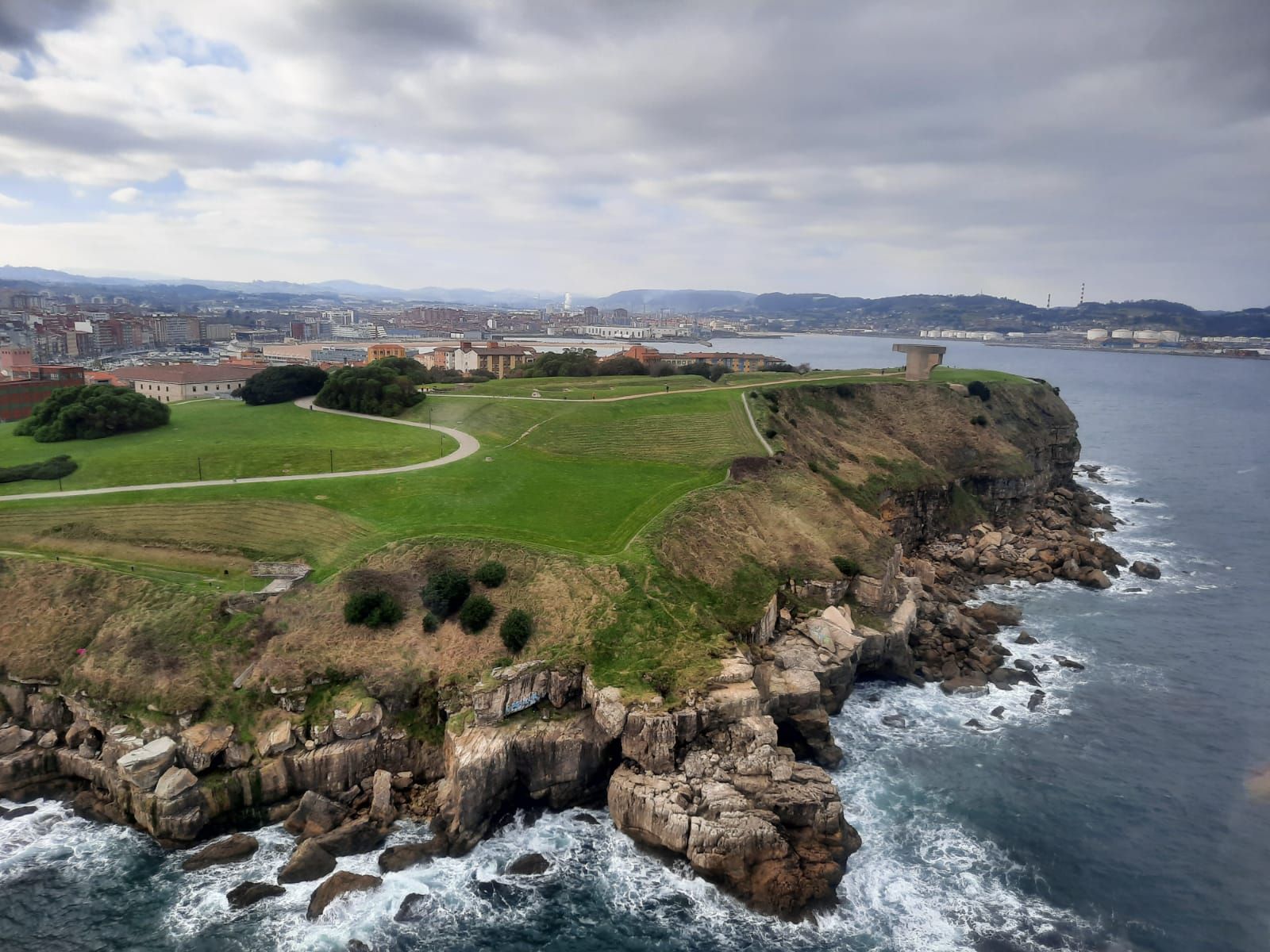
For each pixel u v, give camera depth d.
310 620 57.62
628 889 44.69
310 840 46.31
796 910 42.78
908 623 71.50
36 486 79.31
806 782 48.31
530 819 49.94
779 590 69.62
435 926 41.81
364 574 61.25
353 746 50.81
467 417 111.38
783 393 120.06
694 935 41.69
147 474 83.12
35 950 39.53
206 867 45.44
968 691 65.88
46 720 53.09
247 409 119.31
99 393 101.75
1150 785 53.88
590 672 53.91
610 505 77.50
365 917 42.06
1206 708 63.47
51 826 48.22
